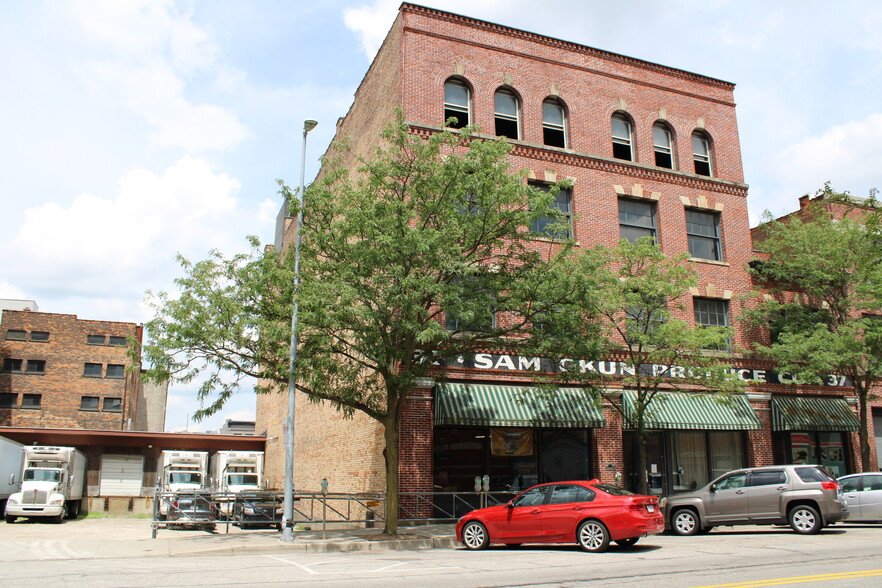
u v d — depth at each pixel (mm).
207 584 9805
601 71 26375
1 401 54031
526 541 14633
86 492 37781
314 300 15422
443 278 17406
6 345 55094
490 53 24688
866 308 23984
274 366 17719
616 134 26469
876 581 9070
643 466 19828
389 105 24203
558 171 24453
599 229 24484
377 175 17375
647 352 21719
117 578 10555
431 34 23922
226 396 17047
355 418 23484
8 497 29297
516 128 24797
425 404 20406
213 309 16688
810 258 24516
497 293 17391
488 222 17062
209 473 42438
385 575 10703
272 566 12227
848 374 24516
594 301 18172
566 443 22328
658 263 21875
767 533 16594
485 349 20203
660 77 27438
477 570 11188
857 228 24734
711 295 25562
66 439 39500
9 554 15094
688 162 27125
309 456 29297
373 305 17688
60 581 10242
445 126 18141
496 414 20453
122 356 57625
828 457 26594
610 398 21531
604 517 13719
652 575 10117
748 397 24781
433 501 19906
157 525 18484
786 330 24641
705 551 13164
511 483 21391
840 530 16734
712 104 28219
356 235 17359
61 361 56094
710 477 24328
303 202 17828
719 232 26891
